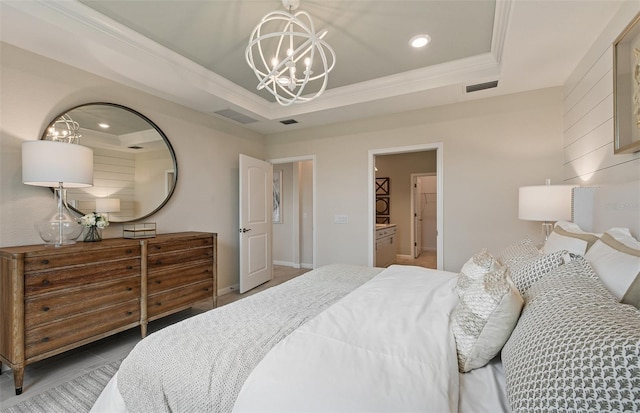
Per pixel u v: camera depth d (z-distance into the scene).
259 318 1.41
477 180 3.30
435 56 2.71
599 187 1.82
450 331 1.18
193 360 1.08
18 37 2.06
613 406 0.58
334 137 4.22
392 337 1.12
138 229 2.71
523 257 1.66
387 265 5.49
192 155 3.57
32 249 1.98
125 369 1.16
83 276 2.13
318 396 0.82
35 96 2.27
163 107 3.23
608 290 1.00
